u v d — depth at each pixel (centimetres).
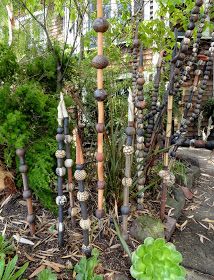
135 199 159
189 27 121
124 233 122
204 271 121
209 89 449
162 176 142
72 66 194
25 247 118
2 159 161
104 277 106
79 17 233
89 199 150
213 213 174
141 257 99
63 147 116
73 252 117
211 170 253
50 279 95
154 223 134
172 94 137
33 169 129
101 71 102
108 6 288
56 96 161
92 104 194
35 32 247
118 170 139
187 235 147
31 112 131
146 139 156
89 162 160
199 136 349
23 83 159
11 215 139
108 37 247
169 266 96
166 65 229
